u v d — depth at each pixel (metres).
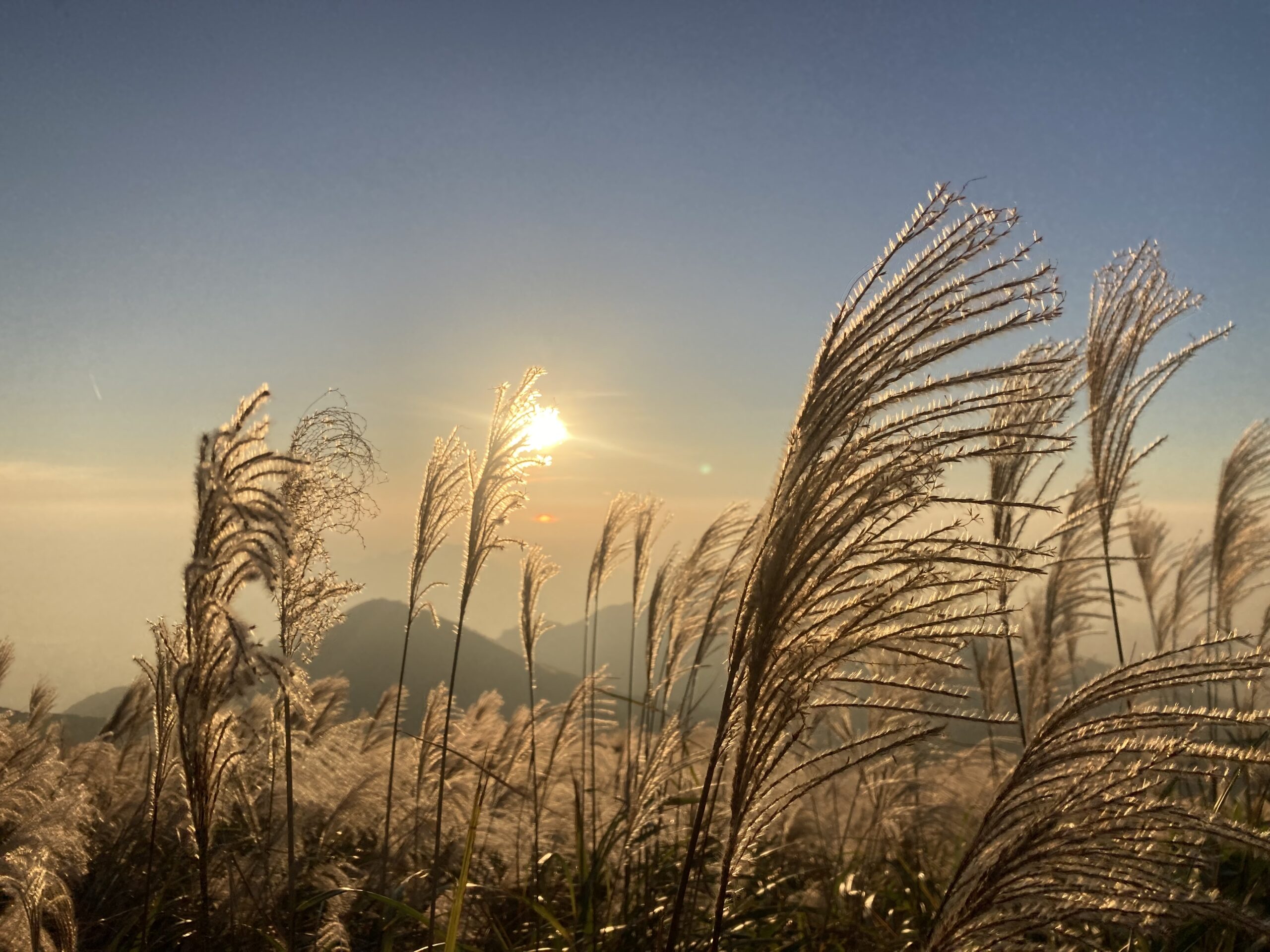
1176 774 2.22
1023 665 5.84
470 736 6.62
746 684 2.35
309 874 4.34
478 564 4.32
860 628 2.26
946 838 5.48
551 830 5.57
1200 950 3.11
